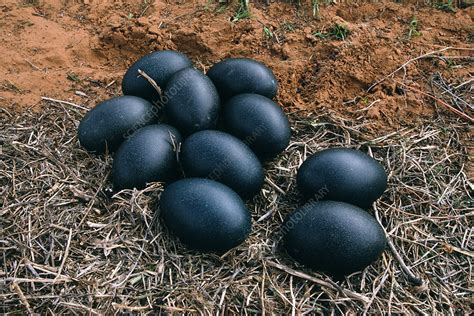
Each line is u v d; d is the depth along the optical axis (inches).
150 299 35.8
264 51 52.9
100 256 37.7
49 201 40.3
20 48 52.6
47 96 49.4
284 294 36.5
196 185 37.3
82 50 53.0
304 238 36.2
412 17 56.2
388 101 49.1
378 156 44.8
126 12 56.4
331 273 37.1
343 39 53.2
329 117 46.6
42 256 37.7
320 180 38.6
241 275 37.1
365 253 36.0
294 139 45.6
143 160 39.3
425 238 40.2
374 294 36.8
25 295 35.7
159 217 38.9
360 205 38.9
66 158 43.3
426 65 52.1
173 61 44.4
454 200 42.5
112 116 41.7
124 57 53.3
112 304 35.0
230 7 56.1
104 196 40.8
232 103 42.2
